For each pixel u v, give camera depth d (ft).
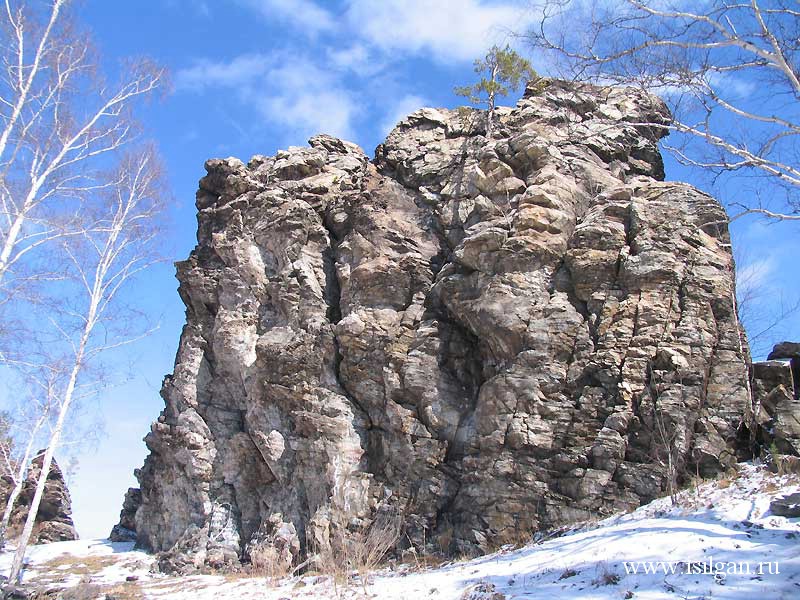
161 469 85.66
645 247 60.03
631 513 47.83
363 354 69.36
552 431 55.98
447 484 60.49
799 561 30.48
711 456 50.75
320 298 76.13
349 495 63.52
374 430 67.31
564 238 64.18
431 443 62.54
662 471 50.75
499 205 69.87
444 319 68.33
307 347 71.51
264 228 81.76
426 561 54.70
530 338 59.72
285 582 55.77
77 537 106.52
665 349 54.90
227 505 73.97
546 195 65.05
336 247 80.07
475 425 60.34
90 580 68.49
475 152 79.25
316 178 87.56
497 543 53.67
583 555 38.04
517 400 57.98
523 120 80.94
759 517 38.09
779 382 56.39
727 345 56.13
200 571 69.46
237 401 78.74
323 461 66.28
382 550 53.21
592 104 81.71
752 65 36.22
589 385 56.95
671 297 57.57
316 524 62.80
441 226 76.43
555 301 60.70
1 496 102.78
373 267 72.49
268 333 76.13
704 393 54.24
